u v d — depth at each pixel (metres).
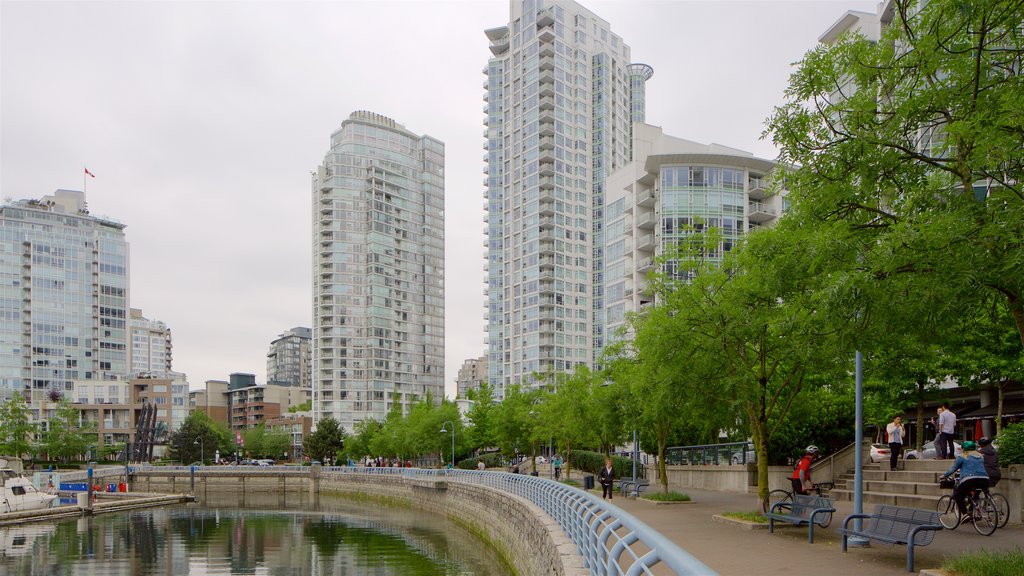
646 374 24.88
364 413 170.00
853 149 10.76
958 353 25.12
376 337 174.62
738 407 20.64
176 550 42.38
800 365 19.11
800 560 12.53
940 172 10.95
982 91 10.17
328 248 174.25
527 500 28.62
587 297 141.88
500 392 143.00
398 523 53.62
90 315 162.50
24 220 155.38
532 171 140.88
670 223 89.06
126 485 90.12
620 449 75.50
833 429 30.23
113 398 147.88
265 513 64.88
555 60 142.50
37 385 152.75
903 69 10.92
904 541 11.41
